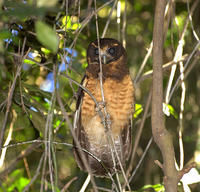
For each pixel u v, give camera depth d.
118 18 8.13
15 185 6.83
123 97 8.85
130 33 12.27
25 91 7.65
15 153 7.88
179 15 10.88
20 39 6.73
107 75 8.81
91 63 9.01
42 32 3.37
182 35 7.82
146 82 11.77
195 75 11.42
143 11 12.62
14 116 7.16
